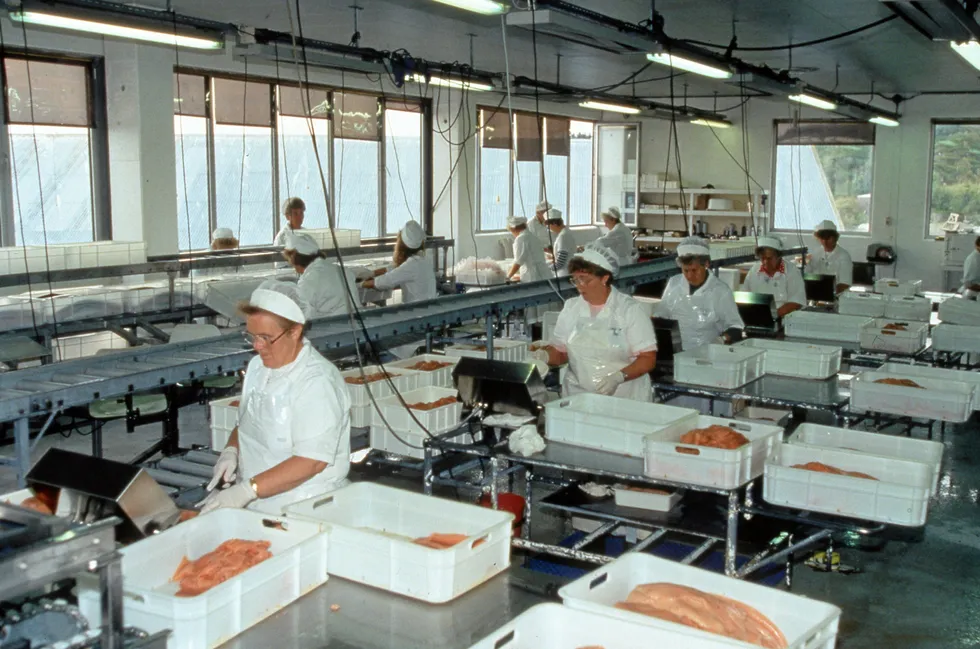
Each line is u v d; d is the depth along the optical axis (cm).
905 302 659
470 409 354
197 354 347
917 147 1201
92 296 593
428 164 1114
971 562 414
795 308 606
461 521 236
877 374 437
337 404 252
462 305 480
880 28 700
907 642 341
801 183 1289
